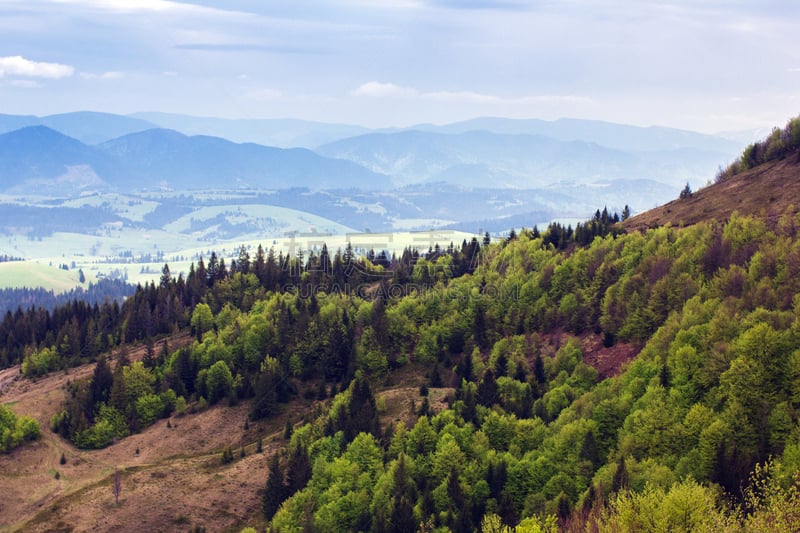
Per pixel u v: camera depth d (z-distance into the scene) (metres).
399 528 126.81
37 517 158.00
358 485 146.25
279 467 166.75
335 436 167.88
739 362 133.75
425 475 146.12
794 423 121.38
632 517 89.75
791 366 131.12
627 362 177.12
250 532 136.25
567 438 139.75
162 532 150.38
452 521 126.94
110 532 150.38
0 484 177.00
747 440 121.06
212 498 162.50
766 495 86.69
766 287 163.12
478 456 147.38
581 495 118.50
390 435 166.88
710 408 134.00
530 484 135.00
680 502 87.31
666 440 128.00
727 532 82.06
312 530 133.38
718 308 163.25
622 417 143.00
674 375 147.25
